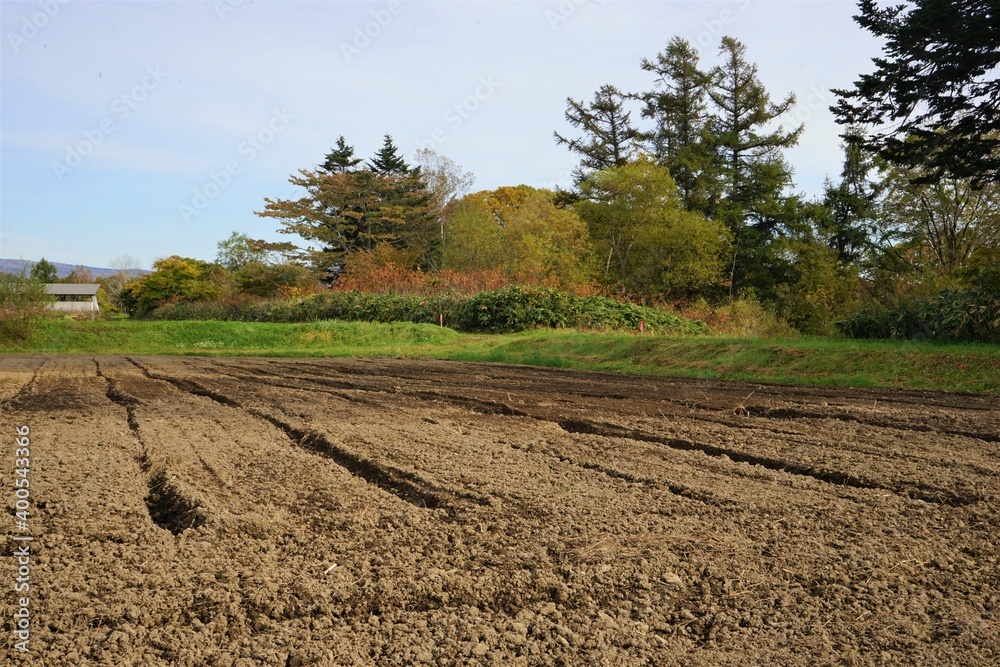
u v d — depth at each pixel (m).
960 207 36.50
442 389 12.30
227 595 3.46
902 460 6.34
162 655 2.93
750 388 12.34
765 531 4.45
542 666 2.88
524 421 8.66
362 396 11.22
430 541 4.28
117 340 28.23
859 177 46.59
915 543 4.24
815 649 3.03
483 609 3.41
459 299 32.59
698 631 3.21
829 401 10.36
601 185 48.12
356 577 3.74
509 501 5.08
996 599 3.49
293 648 2.99
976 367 12.62
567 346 20.70
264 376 15.09
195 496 5.04
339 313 34.69
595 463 6.23
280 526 4.54
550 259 42.00
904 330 17.27
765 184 49.22
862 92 19.19
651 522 4.62
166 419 8.75
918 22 17.59
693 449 7.01
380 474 5.93
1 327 27.64
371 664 2.88
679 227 45.06
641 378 14.69
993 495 5.20
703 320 30.27
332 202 58.69
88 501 4.98
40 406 9.92
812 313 26.36
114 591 3.51
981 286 17.78
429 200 59.06
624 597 3.53
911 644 3.06
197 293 52.22
